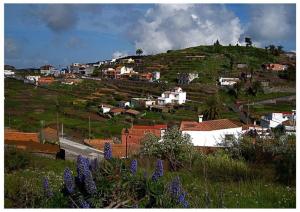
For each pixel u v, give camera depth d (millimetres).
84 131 60000
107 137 56250
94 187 5727
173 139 16578
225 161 13922
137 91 104562
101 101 90812
